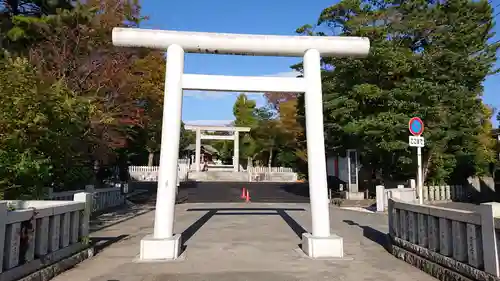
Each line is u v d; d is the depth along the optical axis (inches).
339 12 668.7
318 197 295.0
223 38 301.1
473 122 685.3
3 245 173.8
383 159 716.7
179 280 219.8
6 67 303.4
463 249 199.5
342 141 768.3
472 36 652.7
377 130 596.4
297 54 311.7
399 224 288.5
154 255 273.6
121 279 221.3
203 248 316.5
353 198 775.1
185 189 1129.4
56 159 329.4
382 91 607.8
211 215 557.9
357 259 277.1
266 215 554.6
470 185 821.9
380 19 631.8
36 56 456.4
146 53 566.6
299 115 945.5
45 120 288.4
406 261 265.1
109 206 628.1
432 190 724.0
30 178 292.2
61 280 218.1
